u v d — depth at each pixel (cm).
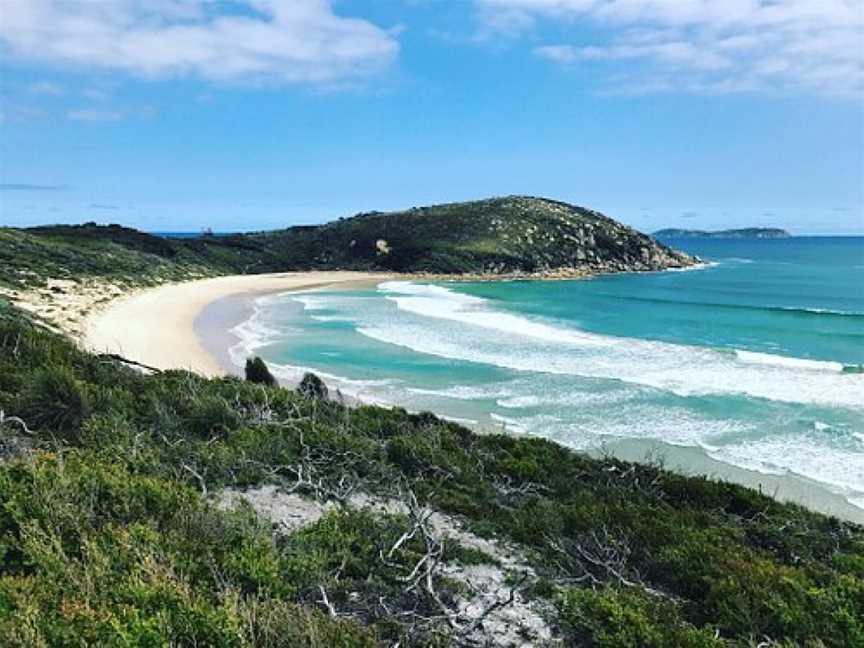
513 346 3247
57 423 944
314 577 546
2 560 477
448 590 594
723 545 838
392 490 915
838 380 2491
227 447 930
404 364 2814
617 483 1195
